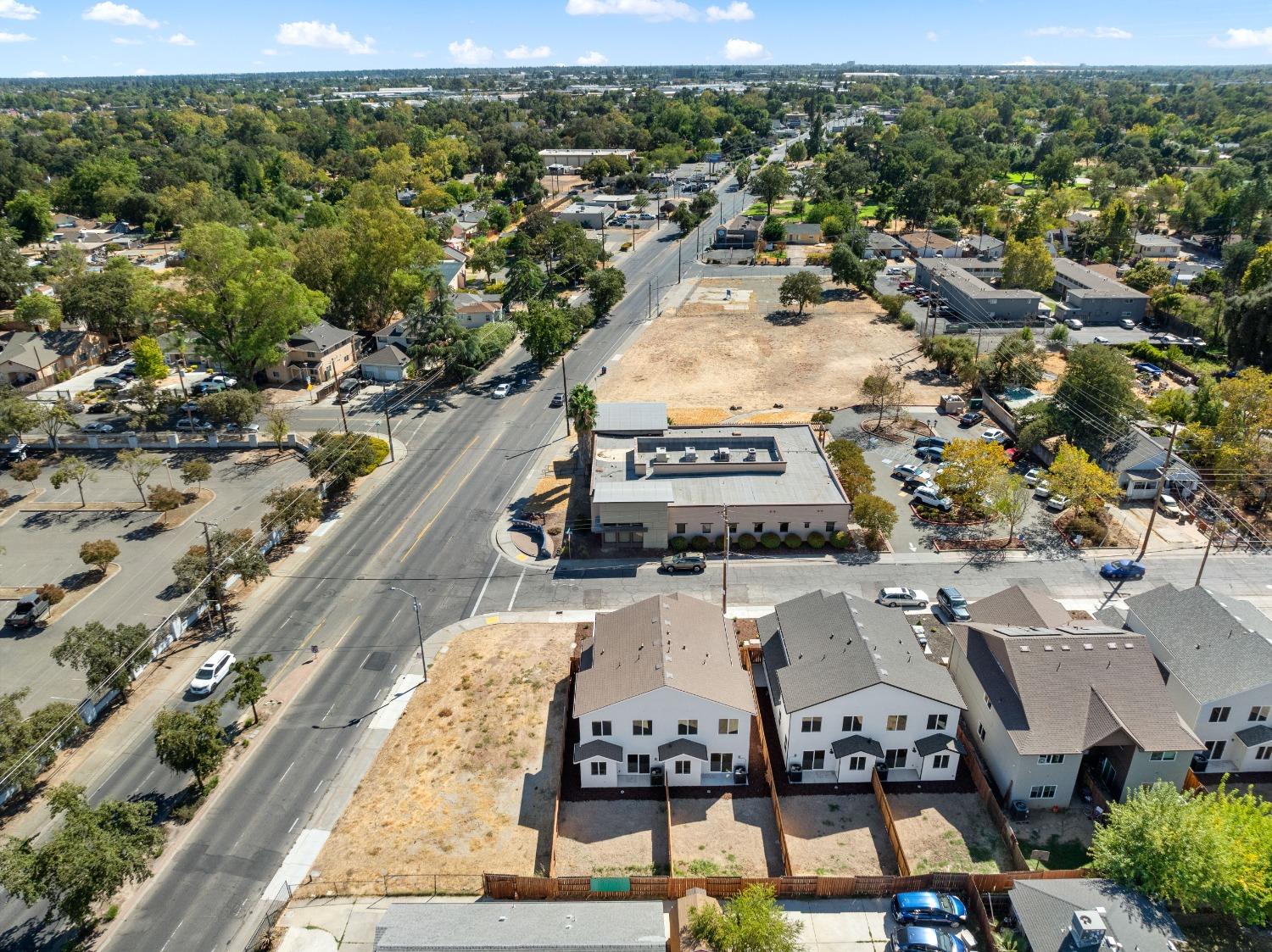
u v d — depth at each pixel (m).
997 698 52.88
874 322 147.38
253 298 107.62
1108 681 52.53
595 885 44.88
